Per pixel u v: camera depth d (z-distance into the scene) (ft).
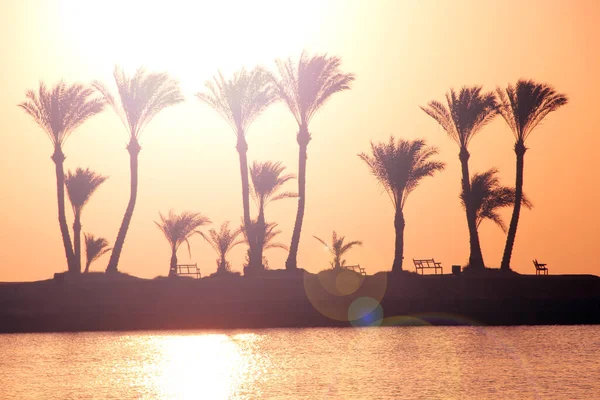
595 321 209.46
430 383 130.00
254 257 244.22
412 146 243.60
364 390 125.39
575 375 135.13
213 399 121.80
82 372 145.59
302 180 242.58
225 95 243.19
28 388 131.75
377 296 225.15
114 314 216.13
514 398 118.11
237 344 177.06
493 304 217.36
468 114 244.42
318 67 239.50
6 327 211.61
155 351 168.96
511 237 245.24
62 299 225.76
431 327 205.77
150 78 246.06
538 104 242.17
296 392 125.18
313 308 219.20
